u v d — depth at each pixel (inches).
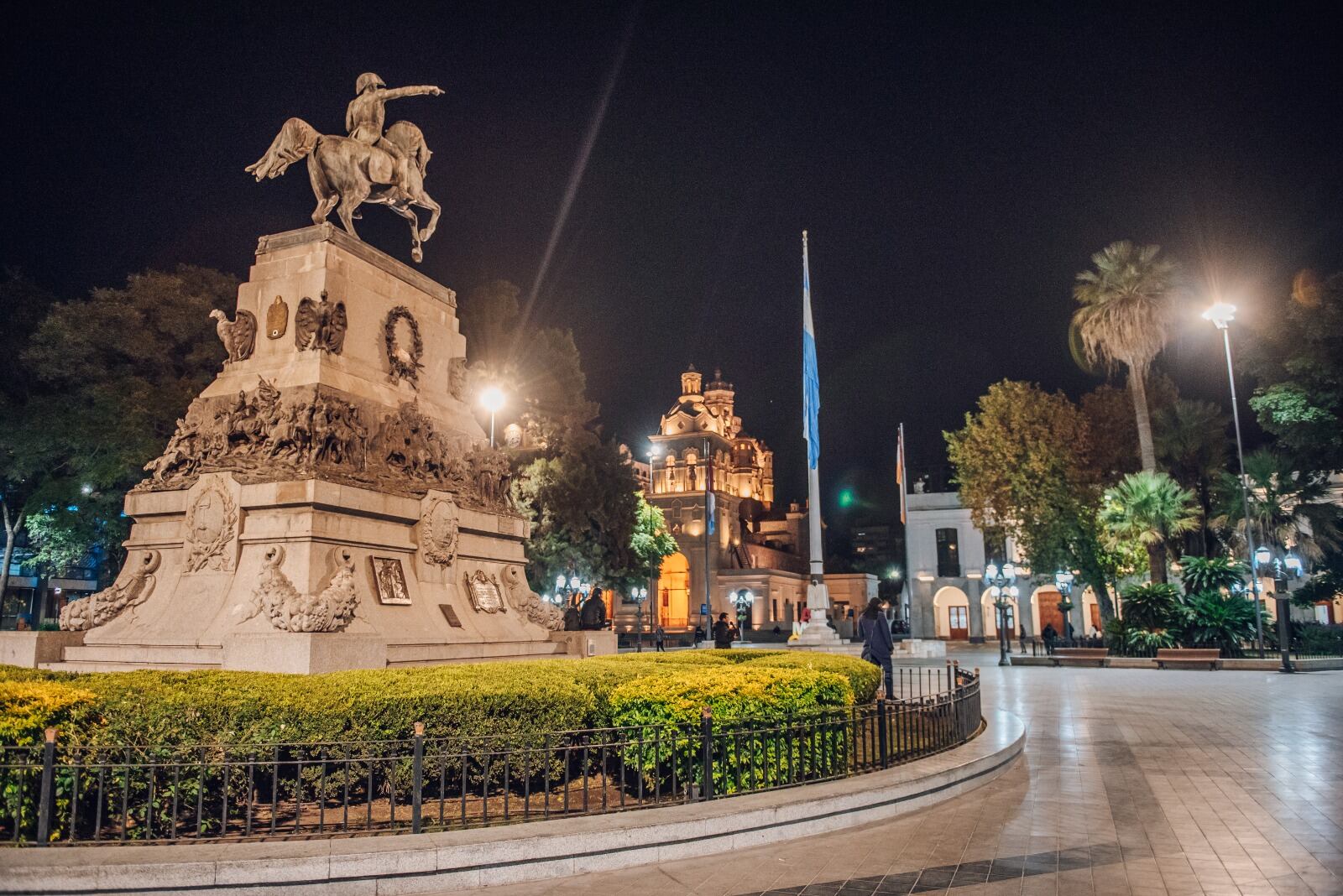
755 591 3307.1
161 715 303.3
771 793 337.7
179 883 240.7
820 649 1348.4
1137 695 850.1
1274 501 1664.6
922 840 318.7
